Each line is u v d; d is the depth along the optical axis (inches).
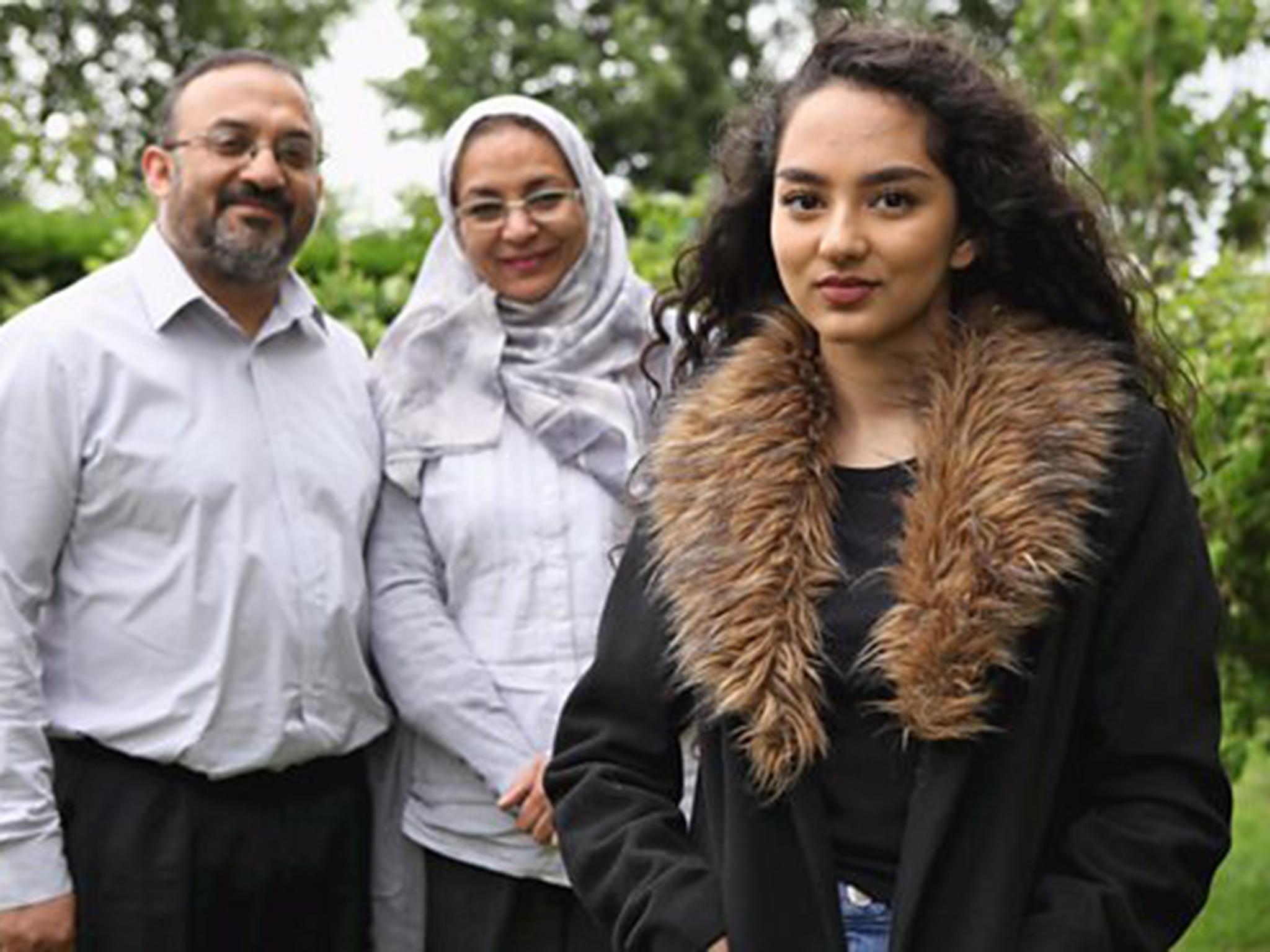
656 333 119.0
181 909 120.9
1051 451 85.0
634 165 871.7
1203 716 85.7
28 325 123.3
